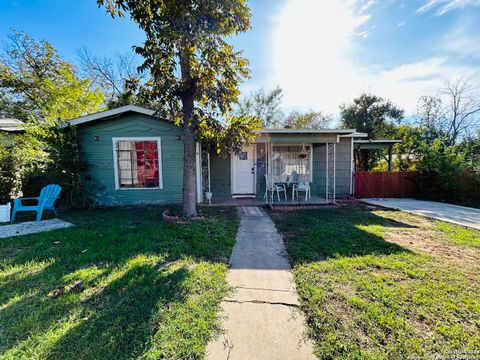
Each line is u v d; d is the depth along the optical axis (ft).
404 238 12.47
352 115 54.65
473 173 24.36
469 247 11.07
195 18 12.92
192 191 16.87
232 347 5.09
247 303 6.73
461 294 6.98
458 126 45.52
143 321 5.82
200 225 14.49
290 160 26.91
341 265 9.06
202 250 10.63
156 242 11.52
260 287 7.66
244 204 22.77
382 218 17.24
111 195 23.38
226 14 13.17
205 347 5.08
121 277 8.01
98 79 51.37
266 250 10.98
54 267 8.86
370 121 52.95
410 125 50.03
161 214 18.31
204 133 17.60
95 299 6.78
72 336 5.32
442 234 13.15
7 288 7.41
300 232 13.71
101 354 4.83
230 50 14.87
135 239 11.77
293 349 5.04
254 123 16.65
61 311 6.22
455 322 5.78
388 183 28.76
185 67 15.10
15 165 19.85
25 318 5.92
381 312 6.13
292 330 5.63
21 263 9.25
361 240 12.00
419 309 6.27
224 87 15.58
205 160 25.58
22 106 40.55
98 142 22.99
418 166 28.73
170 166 23.65
